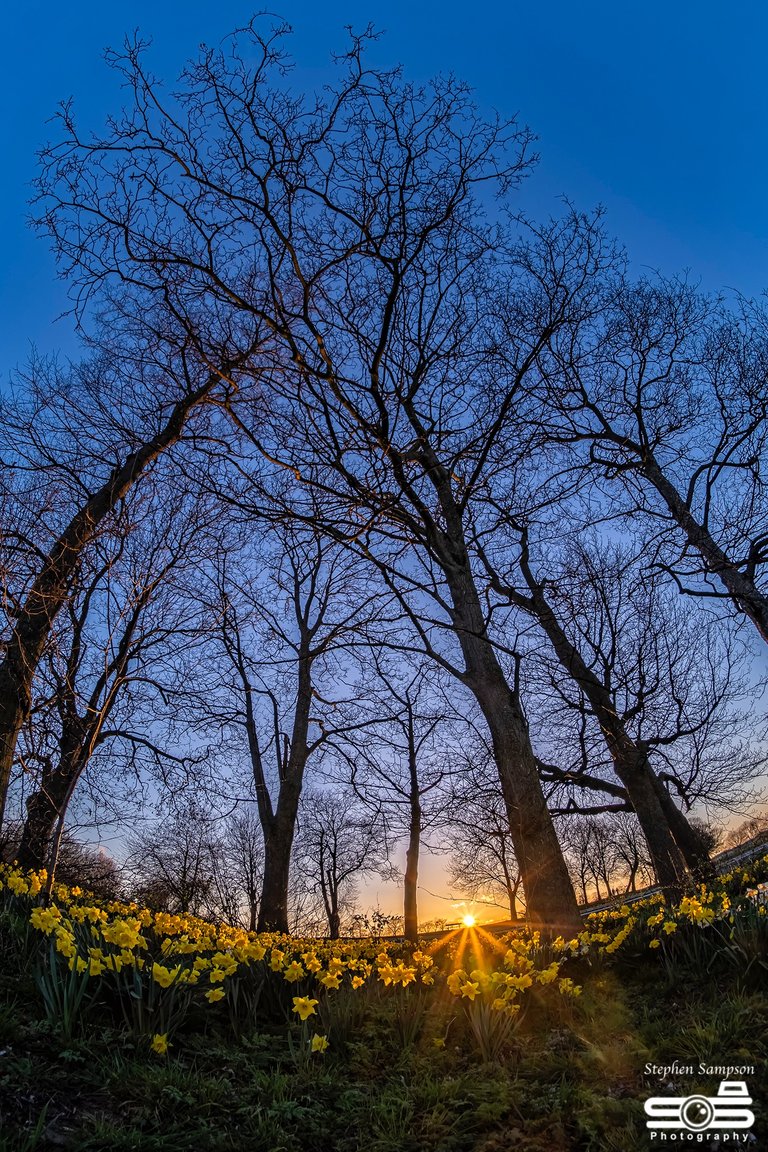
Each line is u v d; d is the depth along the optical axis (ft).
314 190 23.00
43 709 23.86
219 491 24.94
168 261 21.81
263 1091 11.93
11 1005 12.14
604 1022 15.56
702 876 40.29
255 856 95.40
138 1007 12.96
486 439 27.68
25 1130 9.21
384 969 16.94
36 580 22.90
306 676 62.34
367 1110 11.94
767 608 34.63
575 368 36.40
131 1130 9.93
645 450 38.91
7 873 21.66
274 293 22.34
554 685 39.75
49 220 21.84
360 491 23.61
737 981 15.49
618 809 46.75
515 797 26.53
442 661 28.45
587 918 33.22
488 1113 11.58
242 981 16.42
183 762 44.86
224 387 24.99
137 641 23.86
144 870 66.13
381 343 24.06
